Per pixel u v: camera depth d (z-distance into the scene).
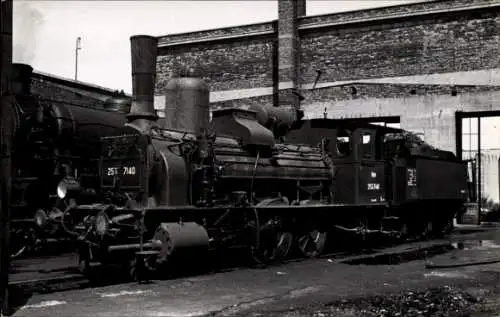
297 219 13.27
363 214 15.04
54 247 13.86
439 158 19.69
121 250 9.78
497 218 31.30
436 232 20.67
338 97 23.39
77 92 20.47
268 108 14.30
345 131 14.77
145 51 11.09
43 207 12.73
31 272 10.95
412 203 17.64
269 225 12.27
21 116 12.20
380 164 15.73
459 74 21.38
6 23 7.22
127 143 10.67
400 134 17.28
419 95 22.00
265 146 12.84
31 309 7.32
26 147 12.34
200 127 11.53
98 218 9.82
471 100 21.16
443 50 21.67
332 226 14.34
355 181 14.52
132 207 10.22
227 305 7.64
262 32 24.55
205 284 9.38
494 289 9.19
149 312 7.15
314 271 11.02
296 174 13.62
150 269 9.91
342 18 23.20
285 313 7.21
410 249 15.41
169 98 11.68
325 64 23.66
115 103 15.51
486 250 15.24
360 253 14.35
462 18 21.36
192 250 10.00
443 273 10.85
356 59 23.12
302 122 15.52
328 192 14.88
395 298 8.29
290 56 23.53
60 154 12.85
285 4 23.75
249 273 10.73
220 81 25.56
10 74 7.24
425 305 7.85
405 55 22.30
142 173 10.32
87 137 13.26
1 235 7.01
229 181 11.95
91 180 13.02
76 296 8.25
